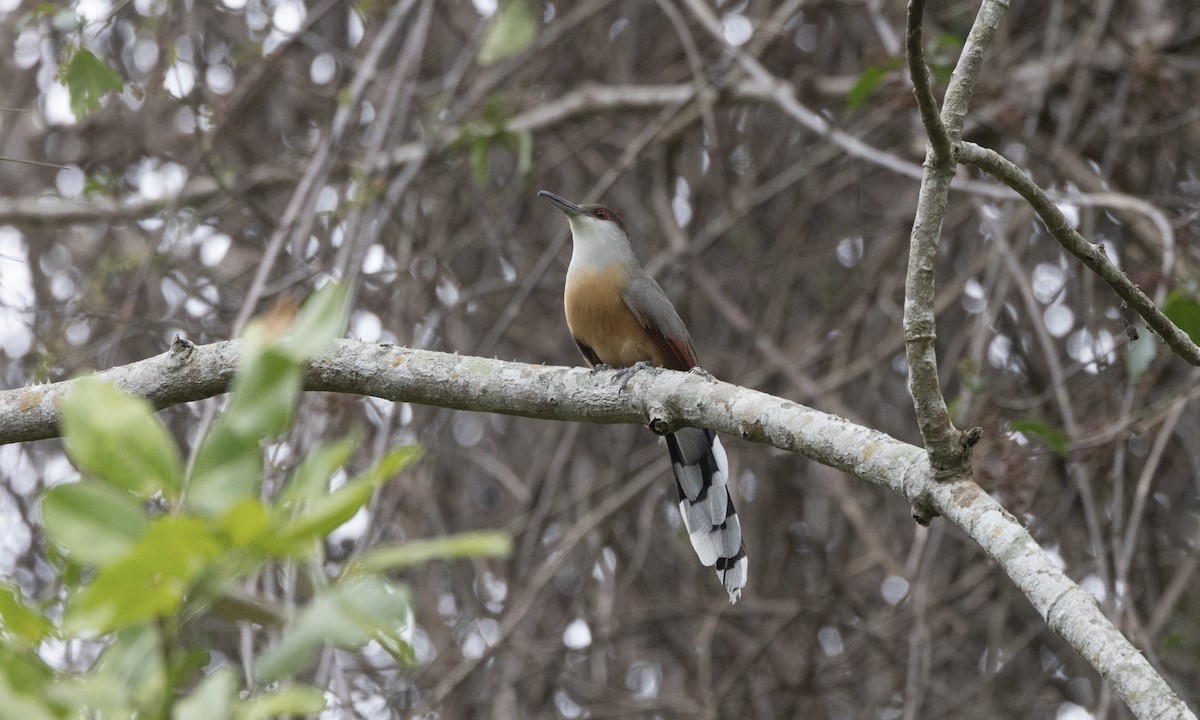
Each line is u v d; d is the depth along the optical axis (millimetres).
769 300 14711
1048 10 14195
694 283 14211
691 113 13570
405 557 3074
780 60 14875
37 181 14398
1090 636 4238
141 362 6844
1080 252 5805
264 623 4652
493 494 15078
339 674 9039
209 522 2916
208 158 10883
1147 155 13297
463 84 14414
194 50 12109
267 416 3152
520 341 14773
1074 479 11422
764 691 12547
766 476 14039
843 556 13758
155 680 3164
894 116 12781
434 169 13922
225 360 6703
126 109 13320
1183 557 12055
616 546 13961
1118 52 12984
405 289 12414
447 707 12602
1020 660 13422
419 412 12531
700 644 12555
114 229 14039
